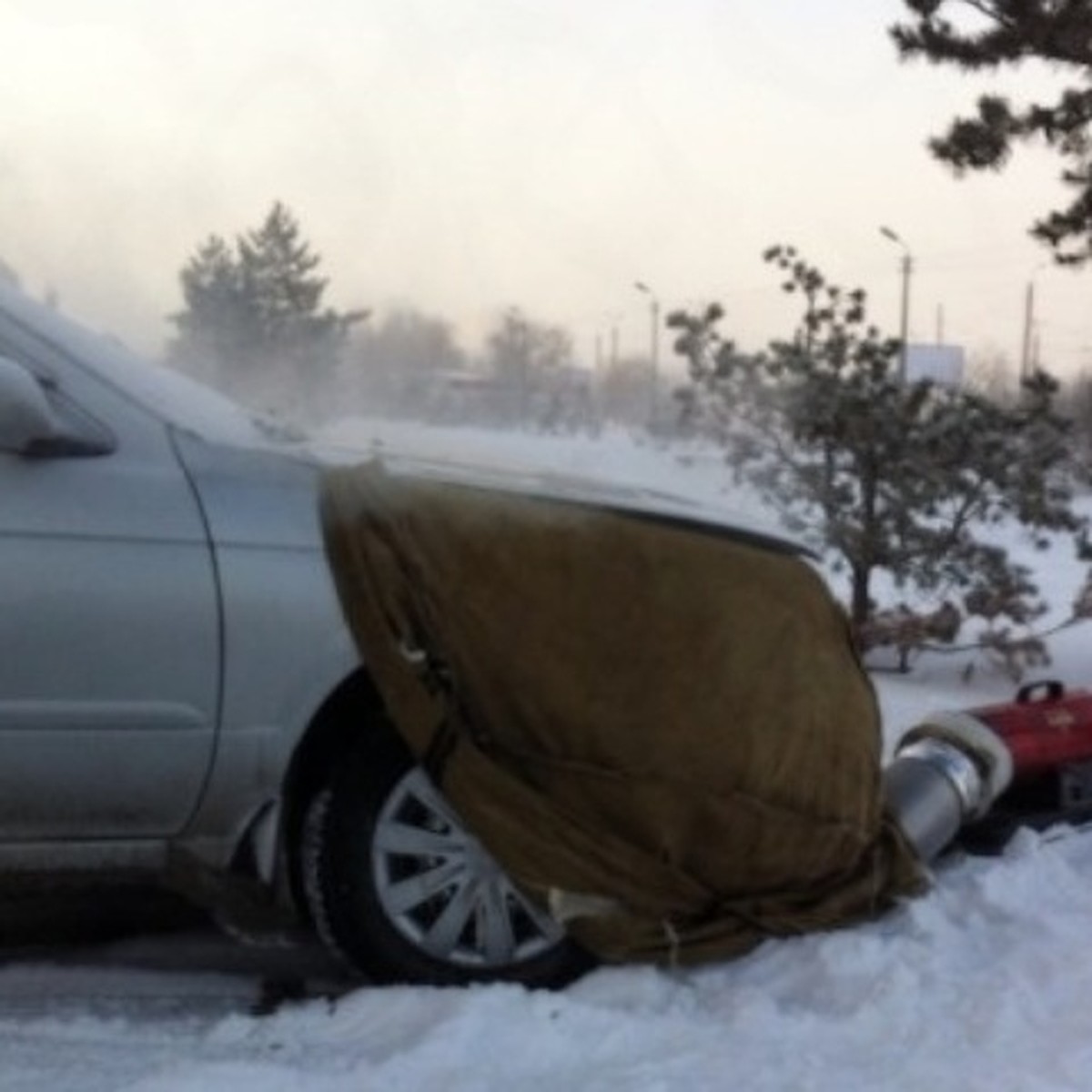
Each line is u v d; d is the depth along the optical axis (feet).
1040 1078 11.47
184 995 13.38
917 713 24.71
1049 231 35.09
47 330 13.00
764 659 13.52
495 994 12.50
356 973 13.99
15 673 11.89
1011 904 14.79
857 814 13.94
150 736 12.18
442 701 12.73
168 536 12.26
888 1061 11.80
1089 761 17.21
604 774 13.02
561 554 13.21
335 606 12.59
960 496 30.27
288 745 12.53
